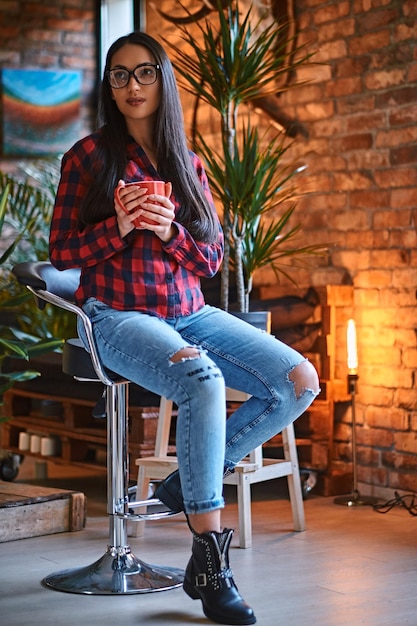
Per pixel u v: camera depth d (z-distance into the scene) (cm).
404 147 464
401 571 333
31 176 669
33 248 617
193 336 293
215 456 268
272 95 533
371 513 438
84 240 283
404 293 464
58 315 585
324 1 502
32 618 279
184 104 598
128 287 286
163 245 286
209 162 443
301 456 486
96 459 598
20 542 379
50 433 512
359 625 271
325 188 507
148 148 302
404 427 463
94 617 279
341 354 490
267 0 524
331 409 482
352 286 491
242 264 452
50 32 711
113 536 313
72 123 715
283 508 449
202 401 266
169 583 309
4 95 698
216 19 564
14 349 393
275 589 310
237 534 396
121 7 721
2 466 515
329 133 503
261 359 285
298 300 496
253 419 287
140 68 290
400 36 464
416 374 458
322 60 504
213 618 273
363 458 484
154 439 445
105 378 286
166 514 297
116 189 276
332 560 350
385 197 474
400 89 465
